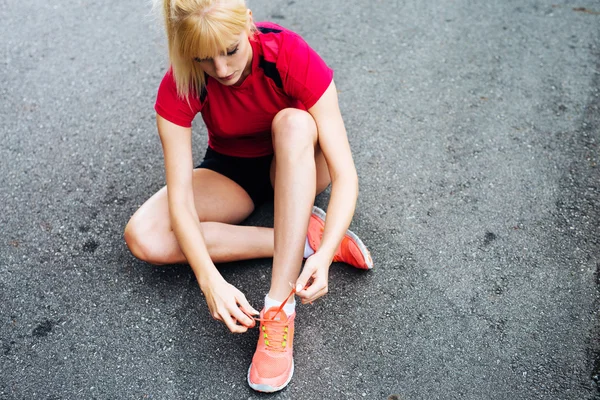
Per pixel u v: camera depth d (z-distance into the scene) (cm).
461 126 263
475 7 337
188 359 187
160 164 256
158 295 206
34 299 208
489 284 202
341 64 302
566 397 171
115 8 355
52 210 238
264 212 231
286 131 171
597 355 180
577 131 256
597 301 194
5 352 192
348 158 179
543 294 197
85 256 221
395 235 220
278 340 175
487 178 239
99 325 198
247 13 158
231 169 207
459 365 180
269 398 177
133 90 296
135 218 195
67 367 188
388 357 184
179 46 155
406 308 196
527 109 269
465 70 294
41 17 350
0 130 276
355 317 195
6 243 227
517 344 184
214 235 198
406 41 315
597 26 316
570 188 232
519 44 307
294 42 173
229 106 182
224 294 166
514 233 217
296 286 158
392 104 277
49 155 262
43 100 292
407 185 238
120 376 184
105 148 265
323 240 168
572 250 210
